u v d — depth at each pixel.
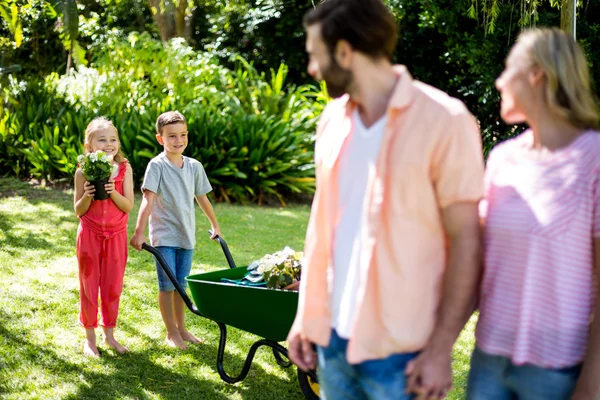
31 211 7.42
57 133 8.96
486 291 1.89
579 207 1.74
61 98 9.96
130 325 4.42
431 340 1.79
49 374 3.61
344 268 1.90
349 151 1.89
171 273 3.67
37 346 3.94
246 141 9.29
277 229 7.62
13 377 3.53
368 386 1.86
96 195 3.78
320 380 2.04
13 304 4.57
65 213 7.43
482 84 9.11
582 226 1.74
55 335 4.15
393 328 1.76
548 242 1.76
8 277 5.16
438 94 1.76
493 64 8.84
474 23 9.16
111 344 4.02
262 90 10.76
